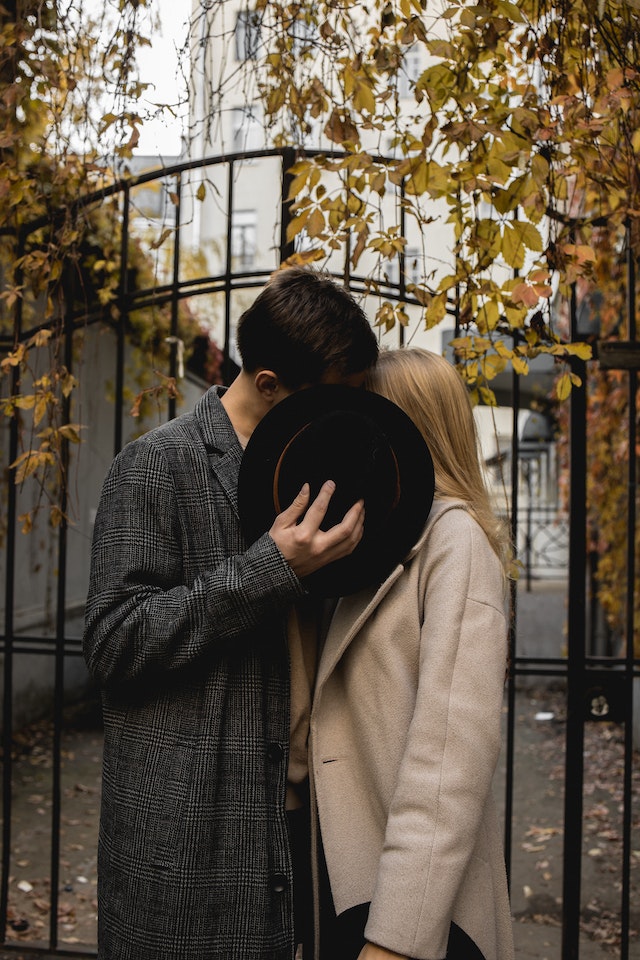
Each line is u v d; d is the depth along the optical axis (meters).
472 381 2.14
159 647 1.21
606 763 5.32
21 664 5.66
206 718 1.26
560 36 2.12
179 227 2.54
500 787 4.89
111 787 1.28
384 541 1.29
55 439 2.42
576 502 2.39
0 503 4.84
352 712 1.29
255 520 1.30
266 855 1.24
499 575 1.29
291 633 1.35
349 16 2.29
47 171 2.50
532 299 1.93
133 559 1.27
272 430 1.29
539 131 1.96
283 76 2.37
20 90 2.26
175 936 1.20
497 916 1.32
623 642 5.69
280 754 1.29
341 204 2.07
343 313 1.31
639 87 2.09
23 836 3.98
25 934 2.94
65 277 2.65
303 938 1.39
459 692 1.16
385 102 2.10
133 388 7.12
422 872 1.08
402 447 1.31
